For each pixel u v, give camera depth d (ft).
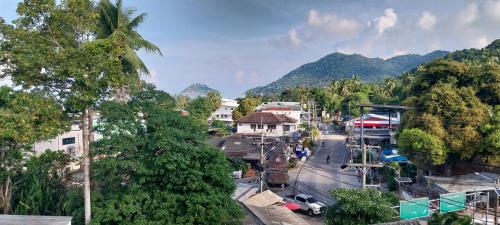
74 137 114.32
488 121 94.53
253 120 203.10
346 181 131.13
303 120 277.03
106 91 60.54
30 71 54.75
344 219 66.85
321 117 352.28
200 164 62.75
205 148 63.52
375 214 65.77
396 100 242.37
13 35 54.75
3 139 63.77
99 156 61.98
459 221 66.64
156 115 62.13
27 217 46.91
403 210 69.82
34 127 56.54
